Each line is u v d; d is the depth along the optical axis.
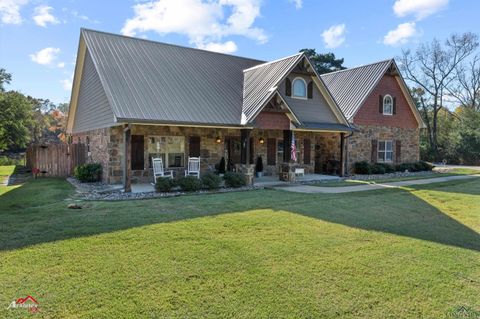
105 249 5.57
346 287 4.43
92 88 16.81
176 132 15.35
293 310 3.85
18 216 7.87
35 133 47.09
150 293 4.15
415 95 39.50
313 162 20.59
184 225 7.12
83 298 3.98
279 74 16.38
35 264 4.91
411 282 4.61
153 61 16.34
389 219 8.18
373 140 22.41
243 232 6.73
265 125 15.11
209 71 17.75
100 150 15.54
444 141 35.75
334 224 7.53
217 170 16.41
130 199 10.52
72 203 9.64
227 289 4.30
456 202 10.66
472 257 5.59
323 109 18.66
